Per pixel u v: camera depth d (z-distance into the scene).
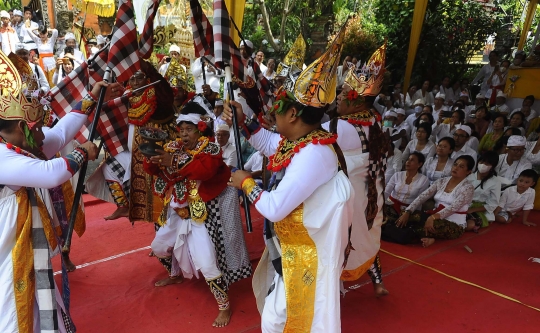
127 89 3.46
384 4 12.35
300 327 2.11
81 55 7.45
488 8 14.56
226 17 2.49
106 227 4.68
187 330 2.92
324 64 1.94
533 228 4.84
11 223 2.00
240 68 2.92
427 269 3.80
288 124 2.06
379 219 3.07
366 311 3.15
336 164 2.05
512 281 3.59
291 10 12.63
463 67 13.20
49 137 2.32
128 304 3.21
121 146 3.73
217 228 2.98
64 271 2.33
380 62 2.81
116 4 8.73
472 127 6.60
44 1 10.29
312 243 2.05
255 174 4.87
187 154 2.82
